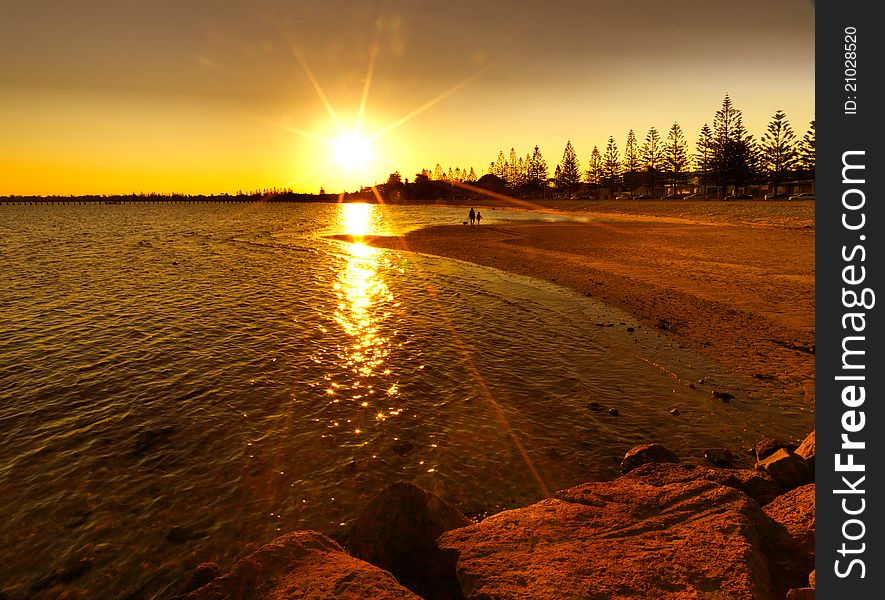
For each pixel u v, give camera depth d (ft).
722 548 11.88
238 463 22.81
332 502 19.81
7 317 50.49
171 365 36.14
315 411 28.32
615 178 392.88
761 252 92.32
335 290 66.18
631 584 10.69
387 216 312.91
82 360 37.22
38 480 21.43
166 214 403.34
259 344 41.32
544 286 66.28
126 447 24.27
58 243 138.62
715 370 34.19
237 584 11.55
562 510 14.55
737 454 23.21
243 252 114.93
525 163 504.84
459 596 12.18
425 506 14.84
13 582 15.85
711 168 297.33
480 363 36.42
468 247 114.83
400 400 29.86
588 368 35.17
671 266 78.23
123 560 16.78
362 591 10.87
